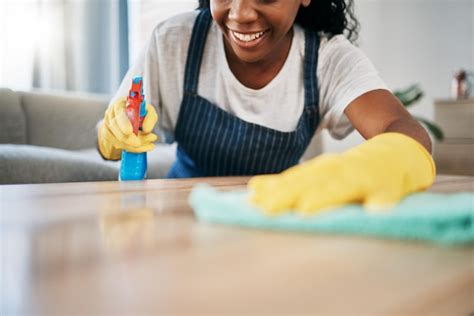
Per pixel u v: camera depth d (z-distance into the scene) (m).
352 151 0.42
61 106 2.23
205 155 1.00
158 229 0.33
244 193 0.40
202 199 0.37
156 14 3.35
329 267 0.24
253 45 0.81
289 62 0.95
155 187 0.61
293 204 0.34
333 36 0.99
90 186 0.62
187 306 0.18
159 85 1.00
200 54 0.97
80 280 0.21
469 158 2.45
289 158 1.00
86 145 2.27
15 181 1.27
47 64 3.06
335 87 0.94
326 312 0.18
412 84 2.99
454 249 0.28
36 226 0.34
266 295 0.20
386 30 3.09
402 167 0.41
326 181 0.34
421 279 0.22
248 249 0.28
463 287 0.23
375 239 0.30
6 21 2.91
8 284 0.21
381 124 0.78
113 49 3.24
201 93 0.98
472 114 2.44
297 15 0.97
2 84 2.93
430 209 0.30
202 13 1.00
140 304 0.18
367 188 0.34
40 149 1.42
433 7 2.89
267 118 0.96
